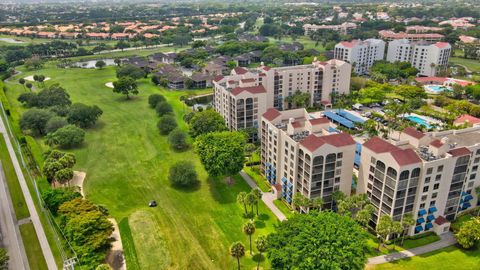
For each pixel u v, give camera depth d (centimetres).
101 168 16600
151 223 12650
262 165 16112
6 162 16888
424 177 11125
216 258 11019
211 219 12962
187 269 10575
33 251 11075
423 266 10569
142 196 14425
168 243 11669
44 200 12731
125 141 19588
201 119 19050
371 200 12244
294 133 13650
